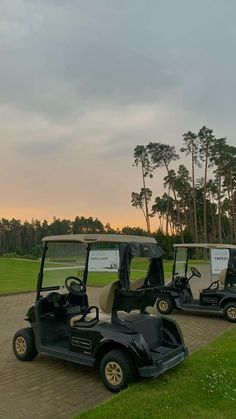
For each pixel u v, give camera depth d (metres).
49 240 5.68
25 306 10.44
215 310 9.02
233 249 9.09
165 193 55.81
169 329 5.23
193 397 4.04
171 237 38.97
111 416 3.57
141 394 4.09
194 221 50.81
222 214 54.16
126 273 4.76
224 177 49.59
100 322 4.90
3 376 4.97
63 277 5.75
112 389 4.46
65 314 5.66
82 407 4.05
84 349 4.86
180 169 53.91
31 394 4.39
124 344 4.43
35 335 5.40
